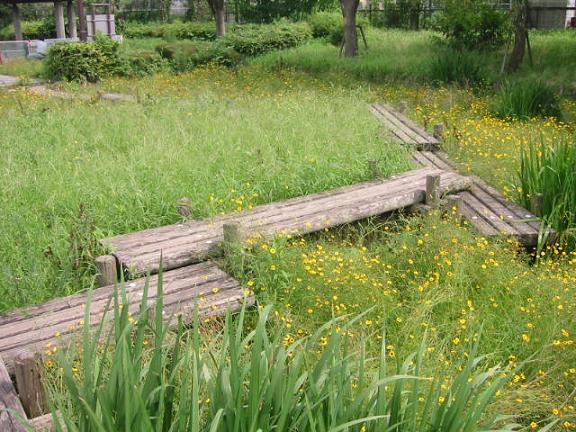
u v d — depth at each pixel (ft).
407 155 28.68
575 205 22.39
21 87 53.52
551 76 49.57
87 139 31.01
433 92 45.11
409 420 9.60
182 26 104.37
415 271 18.34
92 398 8.93
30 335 14.51
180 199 21.77
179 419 8.88
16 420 11.47
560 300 16.22
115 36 85.25
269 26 86.17
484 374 10.32
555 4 91.15
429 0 99.86
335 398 9.59
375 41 78.89
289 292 16.93
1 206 21.29
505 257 19.06
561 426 12.92
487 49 66.08
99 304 15.80
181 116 35.29
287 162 26.37
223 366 9.45
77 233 18.89
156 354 9.21
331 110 35.68
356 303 16.52
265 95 44.83
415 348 14.61
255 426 9.00
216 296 16.06
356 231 21.33
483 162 28.53
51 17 117.80
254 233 18.53
